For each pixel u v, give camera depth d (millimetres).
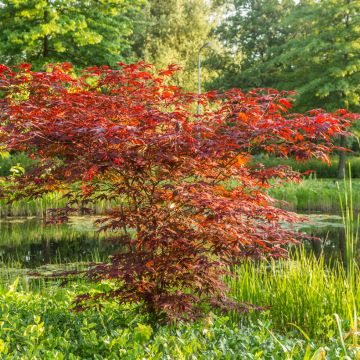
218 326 4359
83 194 4957
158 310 4625
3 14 21609
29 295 5527
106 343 3830
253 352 3816
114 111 4531
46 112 4418
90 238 12125
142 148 4211
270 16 37500
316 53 27109
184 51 40625
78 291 6164
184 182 4566
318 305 5285
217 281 4750
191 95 4910
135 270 4320
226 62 38688
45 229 13219
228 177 4754
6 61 22875
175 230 4480
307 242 11422
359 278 5586
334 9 25344
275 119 4418
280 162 27031
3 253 10383
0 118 4234
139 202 4715
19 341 3949
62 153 4414
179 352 3475
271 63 30297
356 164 28000
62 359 3461
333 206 16969
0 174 18906
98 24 23062
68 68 5164
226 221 4484
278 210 4629
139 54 39969
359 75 25219
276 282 6016
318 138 4281
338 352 3758
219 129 4719
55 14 21047
